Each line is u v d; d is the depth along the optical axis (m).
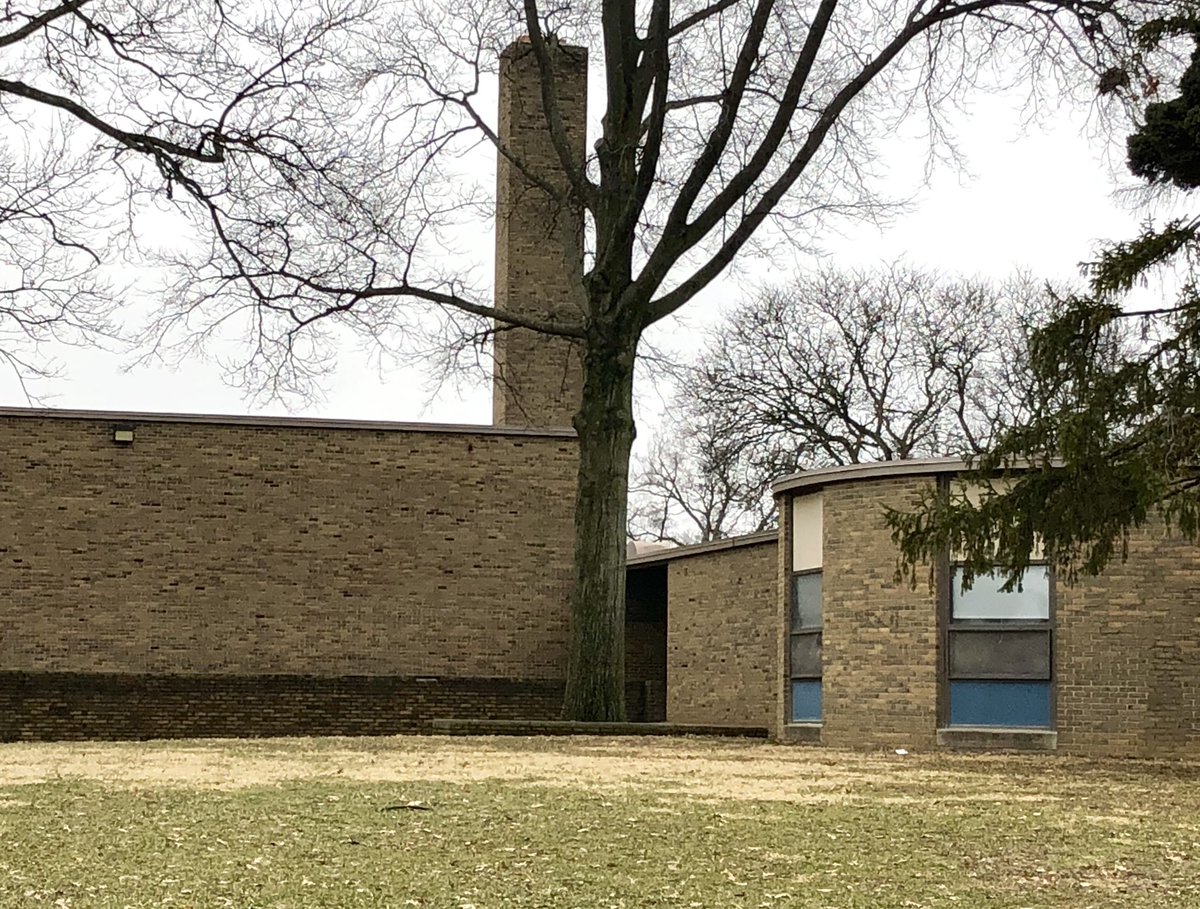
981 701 23.86
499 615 36.31
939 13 29.08
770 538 30.50
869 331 52.41
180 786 15.35
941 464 24.27
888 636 24.58
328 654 35.56
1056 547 19.61
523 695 36.16
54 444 35.00
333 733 35.34
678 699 34.00
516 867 10.97
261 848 11.49
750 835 12.57
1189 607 22.89
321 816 13.10
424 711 35.75
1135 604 23.08
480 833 12.36
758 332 53.25
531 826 12.76
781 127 28.95
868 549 24.94
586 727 26.98
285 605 35.50
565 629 36.50
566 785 15.99
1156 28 20.94
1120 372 18.55
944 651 24.12
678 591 34.25
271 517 35.62
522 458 36.72
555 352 42.19
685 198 29.05
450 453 36.47
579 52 43.25
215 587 35.28
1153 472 17.64
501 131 44.47
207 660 35.06
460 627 36.12
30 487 34.81
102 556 34.91
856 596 25.02
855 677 24.89
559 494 36.78
